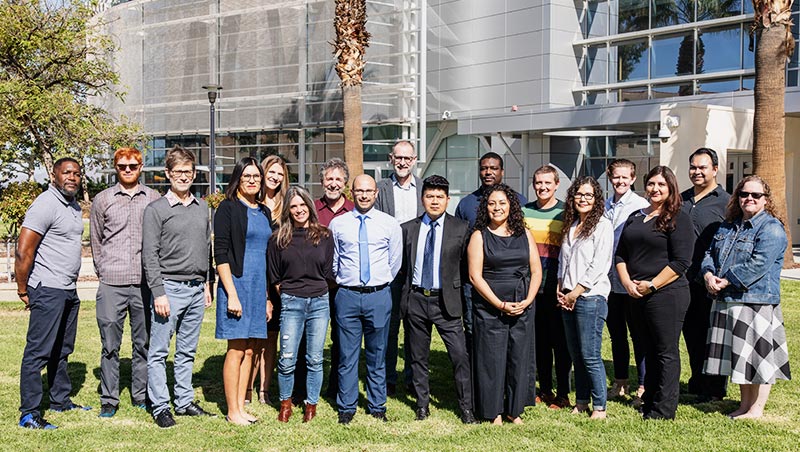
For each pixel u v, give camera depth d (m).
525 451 5.58
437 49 31.67
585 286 6.24
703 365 6.62
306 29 33.19
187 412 6.52
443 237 6.36
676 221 6.21
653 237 6.27
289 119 34.00
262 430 6.07
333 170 7.03
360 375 7.97
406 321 6.56
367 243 6.29
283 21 33.81
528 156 27.97
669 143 19.19
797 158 23.16
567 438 5.85
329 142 33.50
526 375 6.32
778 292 6.28
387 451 5.60
